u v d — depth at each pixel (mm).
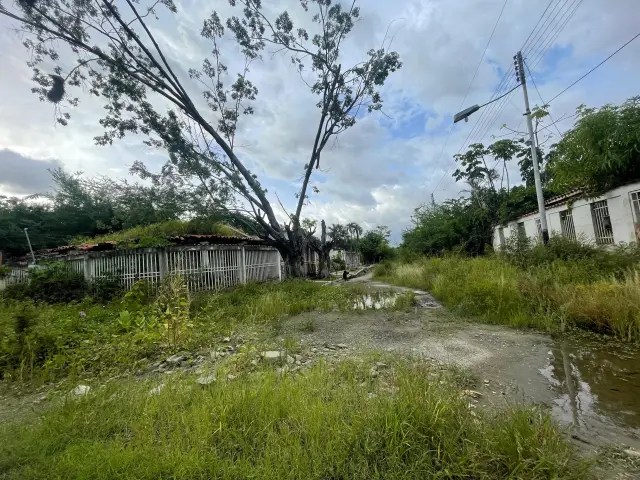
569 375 3990
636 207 9469
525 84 13367
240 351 5055
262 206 15367
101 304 10562
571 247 9492
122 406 3092
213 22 14320
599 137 9688
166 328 6090
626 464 2326
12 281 14734
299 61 15586
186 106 13523
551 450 2221
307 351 5219
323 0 14344
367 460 2211
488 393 3566
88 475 2117
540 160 17766
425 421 2455
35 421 2996
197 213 13984
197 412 2791
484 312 7152
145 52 13055
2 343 5102
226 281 13633
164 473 2178
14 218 24109
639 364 4227
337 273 27547
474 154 20219
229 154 14422
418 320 7141
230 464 2238
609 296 5824
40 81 12266
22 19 11273
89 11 12156
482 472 2094
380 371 4074
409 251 23281
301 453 2287
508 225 18359
